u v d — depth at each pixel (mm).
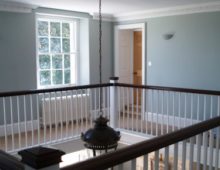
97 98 6660
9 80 5473
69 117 6242
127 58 7566
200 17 5699
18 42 5539
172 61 6211
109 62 7258
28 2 5301
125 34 7449
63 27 6531
